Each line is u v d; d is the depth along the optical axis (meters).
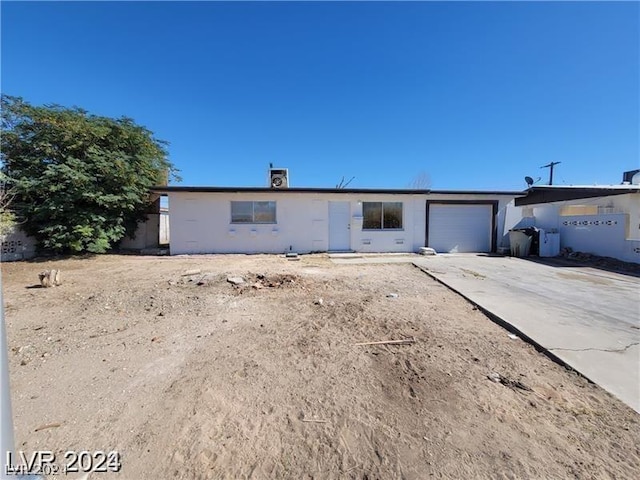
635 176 12.06
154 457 1.87
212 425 2.16
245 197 12.59
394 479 1.73
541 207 12.82
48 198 10.51
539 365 3.06
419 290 6.15
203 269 8.51
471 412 2.31
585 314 4.49
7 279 7.13
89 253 11.84
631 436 2.06
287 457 1.89
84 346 3.42
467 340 3.66
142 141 12.42
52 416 2.23
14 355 3.19
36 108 10.59
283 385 2.69
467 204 13.33
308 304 5.11
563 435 2.07
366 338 3.71
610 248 9.98
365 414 2.30
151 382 2.70
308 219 12.83
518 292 5.82
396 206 13.16
